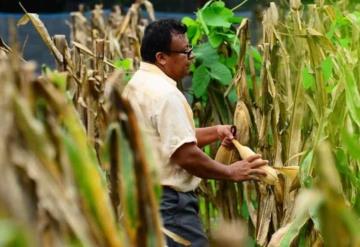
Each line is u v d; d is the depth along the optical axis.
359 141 7.53
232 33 9.72
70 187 2.89
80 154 3.06
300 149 8.88
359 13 8.78
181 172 7.92
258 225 9.21
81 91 8.51
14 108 2.79
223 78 9.55
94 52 9.76
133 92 7.98
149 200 3.19
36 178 2.77
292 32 9.02
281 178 8.72
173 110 7.82
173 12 20.52
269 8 9.15
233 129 8.61
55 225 2.80
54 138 2.96
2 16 16.33
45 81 3.17
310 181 7.67
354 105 7.38
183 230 7.95
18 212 2.60
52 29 16.86
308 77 8.48
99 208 3.06
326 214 2.95
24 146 2.80
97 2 20.64
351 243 2.93
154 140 7.89
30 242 2.53
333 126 7.55
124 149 3.24
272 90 8.99
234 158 8.68
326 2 10.28
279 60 9.11
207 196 9.71
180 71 8.20
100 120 8.02
